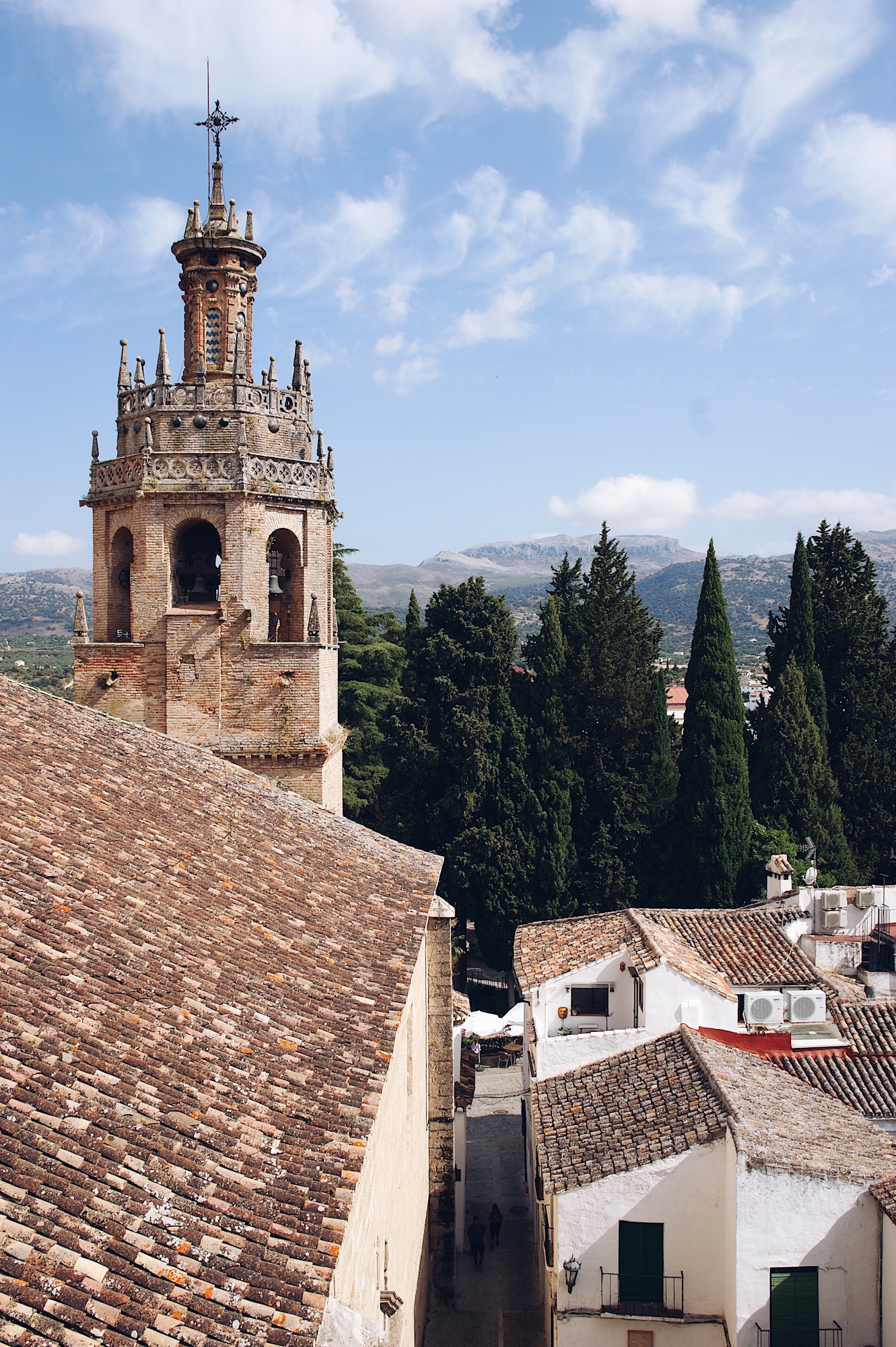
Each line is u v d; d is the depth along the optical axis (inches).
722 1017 1134.4
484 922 2080.5
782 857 1697.8
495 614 2161.7
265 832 892.0
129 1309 362.6
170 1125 464.8
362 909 846.5
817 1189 828.0
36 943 534.3
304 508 1229.7
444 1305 1165.7
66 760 782.5
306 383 1247.5
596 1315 882.8
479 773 2038.6
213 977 609.9
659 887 2046.0
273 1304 396.5
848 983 1427.2
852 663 2308.1
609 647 2204.7
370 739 2556.6
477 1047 1982.0
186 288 1203.2
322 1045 606.5
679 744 2474.2
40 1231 373.1
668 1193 878.4
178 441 1155.3
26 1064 447.2
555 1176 906.7
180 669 1170.6
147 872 684.1
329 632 1284.4
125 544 1238.3
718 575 1996.8
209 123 1199.6
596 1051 1127.6
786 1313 828.6
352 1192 484.7
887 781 2215.8
